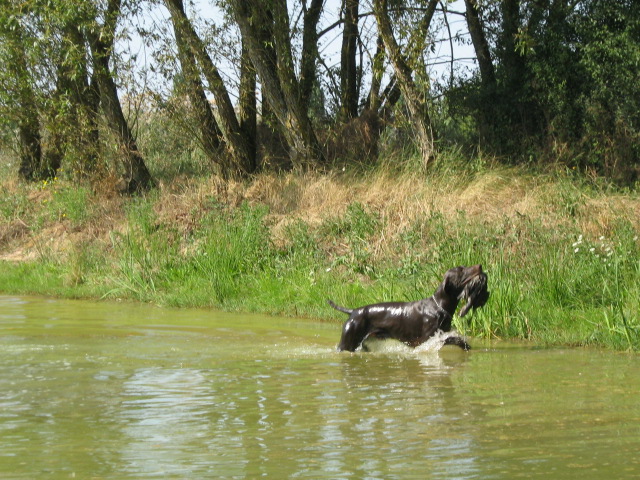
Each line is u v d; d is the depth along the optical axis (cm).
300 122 2070
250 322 1127
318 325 1096
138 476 389
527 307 1065
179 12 2041
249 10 2053
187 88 2142
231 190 2020
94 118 2397
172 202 2042
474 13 2261
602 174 1981
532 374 688
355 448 439
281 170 2148
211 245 1602
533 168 1894
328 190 1883
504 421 502
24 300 1464
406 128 1988
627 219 1419
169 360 761
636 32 1923
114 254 1862
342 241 1634
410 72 1909
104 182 2283
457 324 1008
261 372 695
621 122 1953
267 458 419
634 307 1004
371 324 859
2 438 462
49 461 415
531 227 1384
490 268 1148
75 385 624
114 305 1382
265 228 1678
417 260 1393
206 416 517
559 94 2041
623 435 465
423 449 436
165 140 2519
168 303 1383
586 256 1212
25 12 2227
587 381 650
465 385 632
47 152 2706
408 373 693
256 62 2059
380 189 1802
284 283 1457
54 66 2341
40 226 2267
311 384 636
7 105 2422
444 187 1731
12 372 684
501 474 389
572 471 393
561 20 2047
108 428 485
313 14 2203
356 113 2373
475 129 2325
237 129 2186
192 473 393
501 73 2195
